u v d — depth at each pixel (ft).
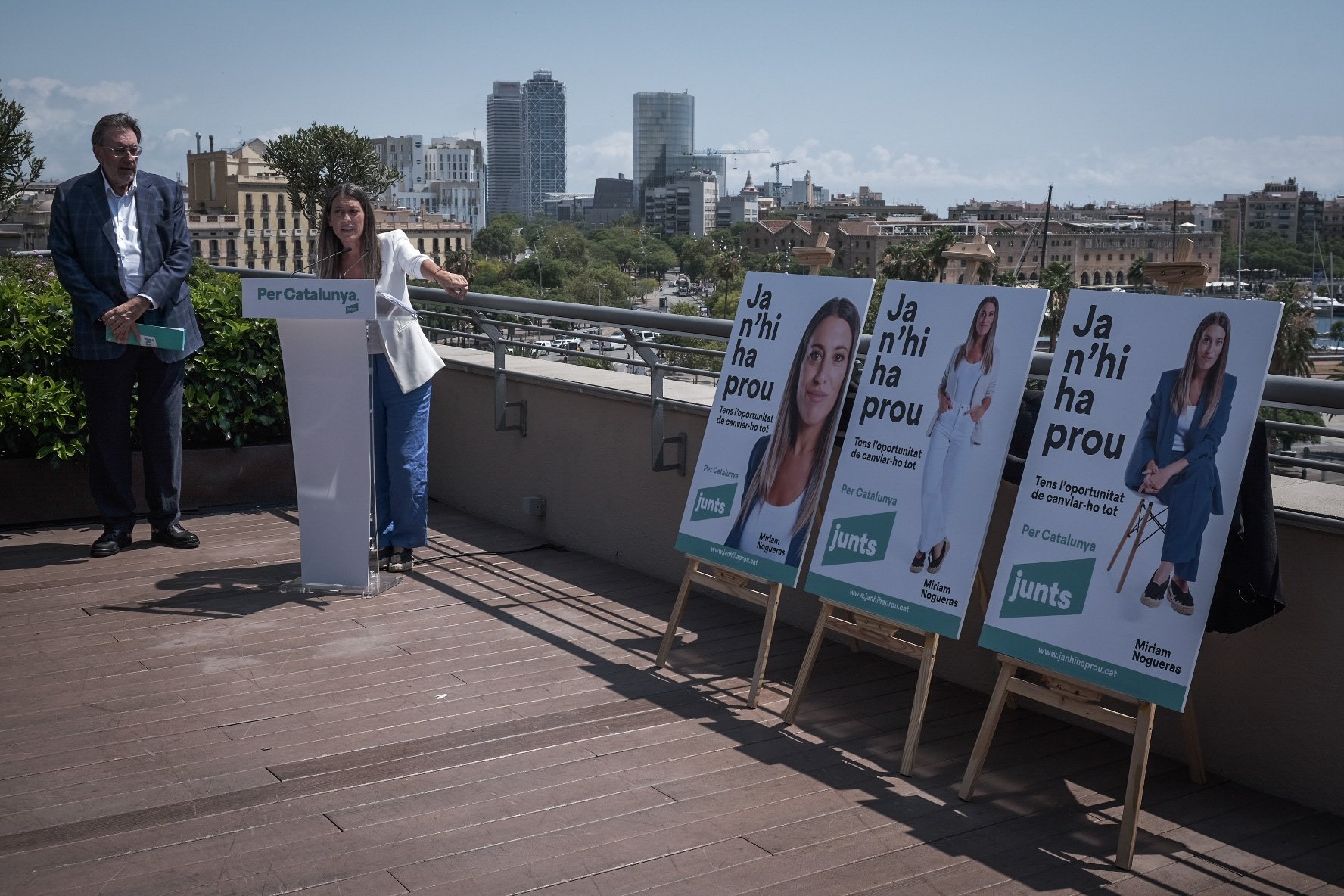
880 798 10.66
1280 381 10.14
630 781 10.89
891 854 9.61
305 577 16.70
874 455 12.38
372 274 17.19
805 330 13.61
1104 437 10.53
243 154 306.35
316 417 16.22
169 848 9.53
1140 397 10.36
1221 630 10.16
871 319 13.91
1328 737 10.45
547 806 10.34
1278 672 10.78
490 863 9.32
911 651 11.61
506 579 17.62
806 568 15.55
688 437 17.07
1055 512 10.73
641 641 14.98
